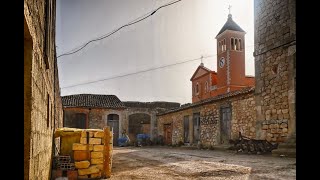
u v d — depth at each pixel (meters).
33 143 2.63
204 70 40.22
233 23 38.34
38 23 3.09
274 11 14.89
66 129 6.77
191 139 23.69
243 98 16.89
